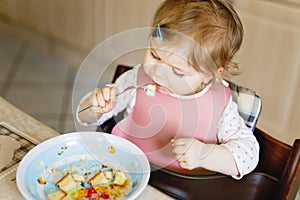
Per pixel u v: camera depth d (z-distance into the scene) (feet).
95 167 2.94
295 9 6.15
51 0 9.35
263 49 6.68
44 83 8.75
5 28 10.61
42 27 9.84
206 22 3.41
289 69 6.50
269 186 3.18
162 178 3.33
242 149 3.33
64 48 9.57
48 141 2.99
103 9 8.47
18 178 2.65
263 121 7.04
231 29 3.51
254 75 6.90
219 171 3.27
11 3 10.24
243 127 3.57
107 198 2.73
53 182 2.81
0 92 8.34
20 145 3.10
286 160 3.19
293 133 6.72
